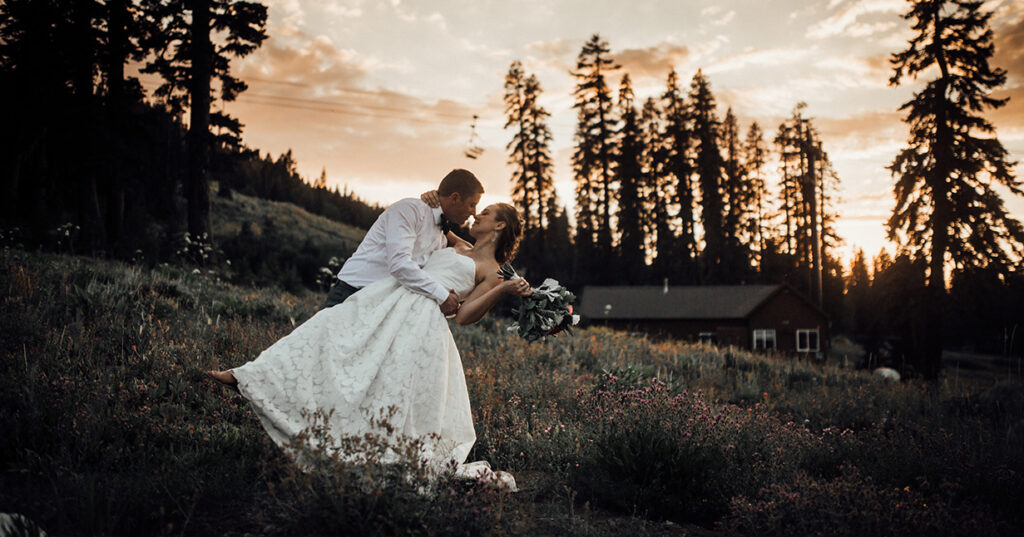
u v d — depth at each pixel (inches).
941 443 198.7
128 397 167.0
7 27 830.5
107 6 861.2
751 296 1403.8
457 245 160.6
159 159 905.5
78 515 101.3
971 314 898.1
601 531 125.5
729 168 2041.1
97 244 608.7
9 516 95.2
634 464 150.1
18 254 358.0
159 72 800.3
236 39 816.3
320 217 2810.0
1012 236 871.1
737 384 381.7
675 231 1882.4
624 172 1807.3
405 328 135.2
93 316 248.8
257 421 165.5
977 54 895.7
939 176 903.1
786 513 123.9
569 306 150.0
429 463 125.0
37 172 862.5
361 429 125.0
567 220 2578.7
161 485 118.3
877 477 171.2
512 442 176.4
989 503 156.7
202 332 247.9
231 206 2292.1
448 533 105.4
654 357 458.3
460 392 144.2
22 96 813.9
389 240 138.9
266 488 126.1
